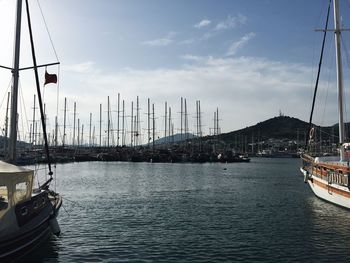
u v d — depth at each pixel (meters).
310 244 23.05
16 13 22.22
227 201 42.56
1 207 17.17
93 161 154.00
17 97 22.17
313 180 41.31
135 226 28.48
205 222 30.11
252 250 21.80
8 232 17.27
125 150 160.38
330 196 36.16
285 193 50.34
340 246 22.53
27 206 19.08
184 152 156.12
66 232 26.31
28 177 19.44
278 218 31.59
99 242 23.59
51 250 21.67
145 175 85.12
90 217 32.16
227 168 117.88
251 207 37.91
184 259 20.11
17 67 22.27
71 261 19.69
